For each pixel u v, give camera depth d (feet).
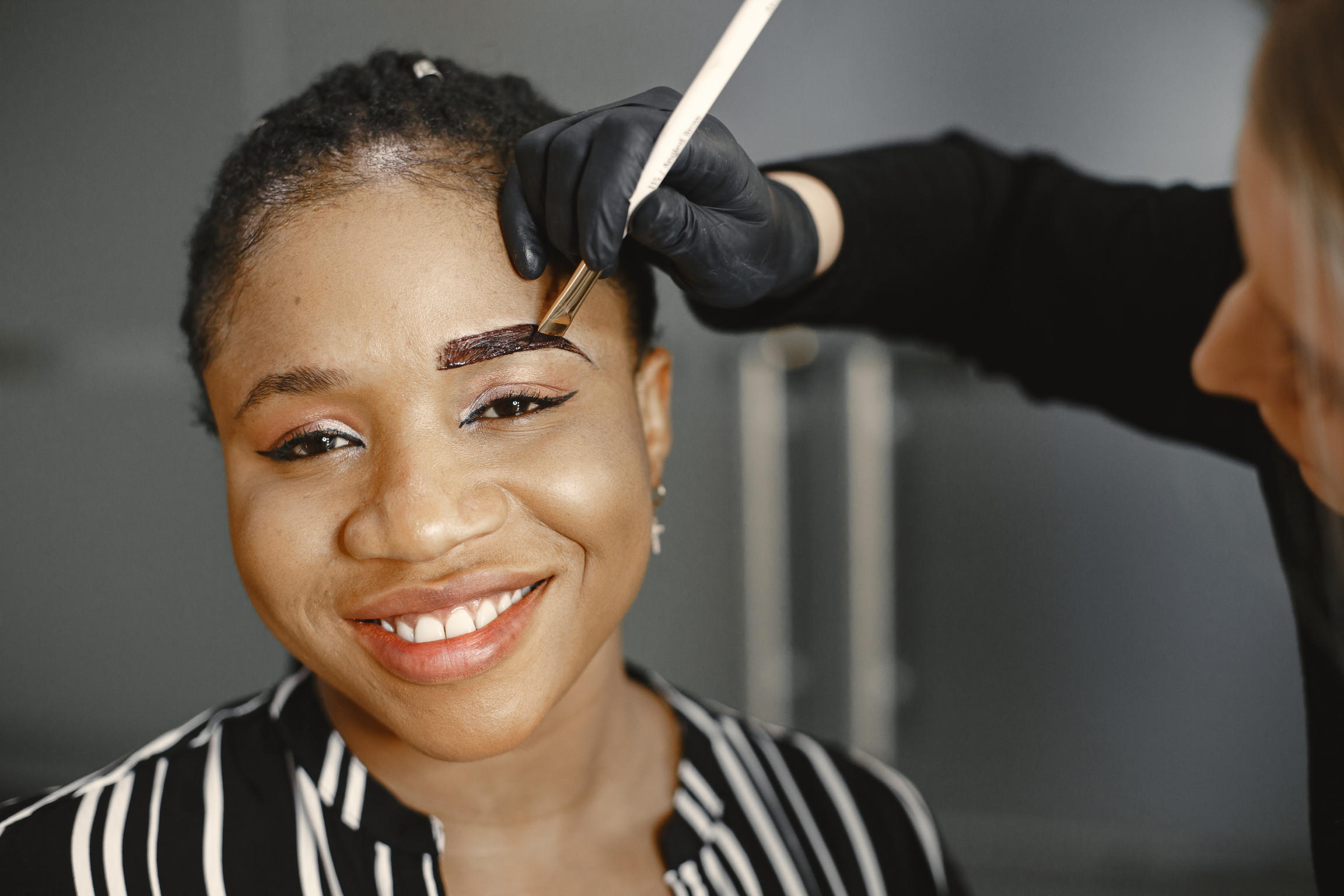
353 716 2.04
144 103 6.66
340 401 1.72
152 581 6.91
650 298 2.20
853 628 6.27
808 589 6.37
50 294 6.86
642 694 2.45
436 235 1.72
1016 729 6.19
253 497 1.81
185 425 6.72
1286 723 5.78
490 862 2.04
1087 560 5.95
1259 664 5.77
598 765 2.16
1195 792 5.98
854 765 2.68
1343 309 1.40
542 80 6.44
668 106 1.91
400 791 2.02
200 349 1.89
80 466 6.91
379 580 1.73
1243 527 5.21
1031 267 2.86
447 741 1.78
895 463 6.15
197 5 6.52
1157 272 2.60
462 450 1.76
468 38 6.44
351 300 1.68
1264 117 1.43
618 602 1.93
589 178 1.65
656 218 1.71
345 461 1.77
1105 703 6.03
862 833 2.54
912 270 2.73
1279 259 1.50
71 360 6.87
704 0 6.22
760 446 6.23
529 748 2.01
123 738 7.07
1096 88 5.94
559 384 1.84
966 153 3.06
